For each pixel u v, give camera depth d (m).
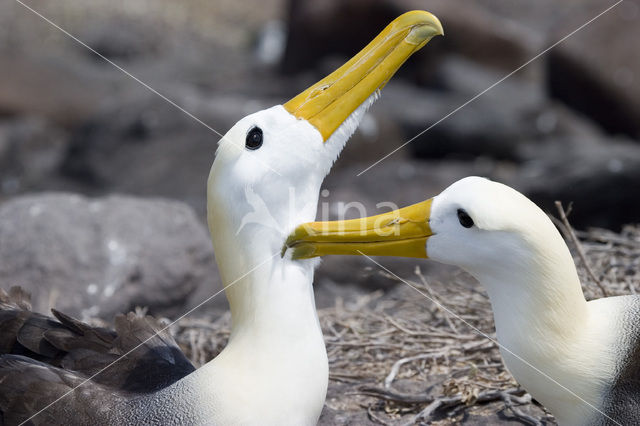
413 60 20.70
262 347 4.45
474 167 16.02
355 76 4.67
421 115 17.80
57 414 4.47
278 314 4.45
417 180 14.60
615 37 19.02
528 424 5.45
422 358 6.28
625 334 4.50
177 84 23.70
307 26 23.09
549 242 4.35
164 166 16.11
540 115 18.16
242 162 4.49
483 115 17.78
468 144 17.53
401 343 6.52
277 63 25.83
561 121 18.12
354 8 22.39
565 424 4.62
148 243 8.77
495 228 4.34
